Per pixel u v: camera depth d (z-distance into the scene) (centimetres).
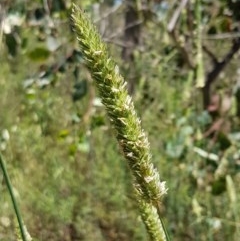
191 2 341
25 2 331
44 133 390
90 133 351
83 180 371
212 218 309
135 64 365
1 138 384
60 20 340
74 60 328
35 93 383
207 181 328
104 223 362
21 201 364
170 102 346
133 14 385
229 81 363
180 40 351
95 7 361
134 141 108
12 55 336
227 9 342
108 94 106
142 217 120
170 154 325
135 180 111
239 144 316
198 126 323
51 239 361
